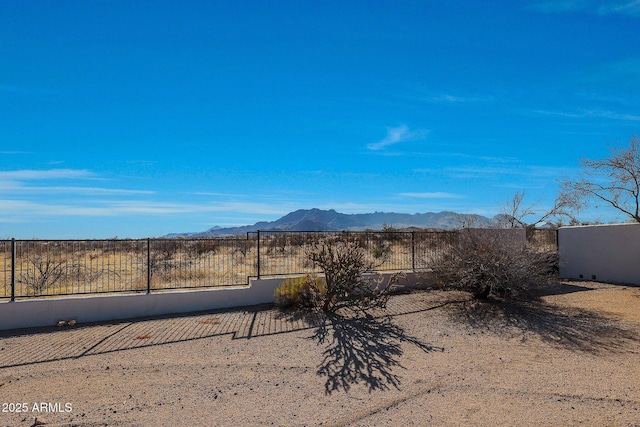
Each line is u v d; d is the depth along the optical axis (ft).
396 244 57.36
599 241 52.65
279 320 34.35
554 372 23.07
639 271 48.96
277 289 38.91
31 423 17.49
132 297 36.11
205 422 17.60
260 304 39.86
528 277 40.55
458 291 44.98
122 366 24.12
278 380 22.13
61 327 33.14
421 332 31.32
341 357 25.76
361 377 22.58
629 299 41.27
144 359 25.30
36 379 22.34
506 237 42.68
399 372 23.32
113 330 31.83
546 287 47.24
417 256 49.19
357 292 42.63
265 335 30.27
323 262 37.09
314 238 43.65
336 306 37.04
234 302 39.14
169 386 21.34
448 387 21.12
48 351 26.99
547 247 55.06
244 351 26.76
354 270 37.29
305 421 17.69
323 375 22.86
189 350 26.94
